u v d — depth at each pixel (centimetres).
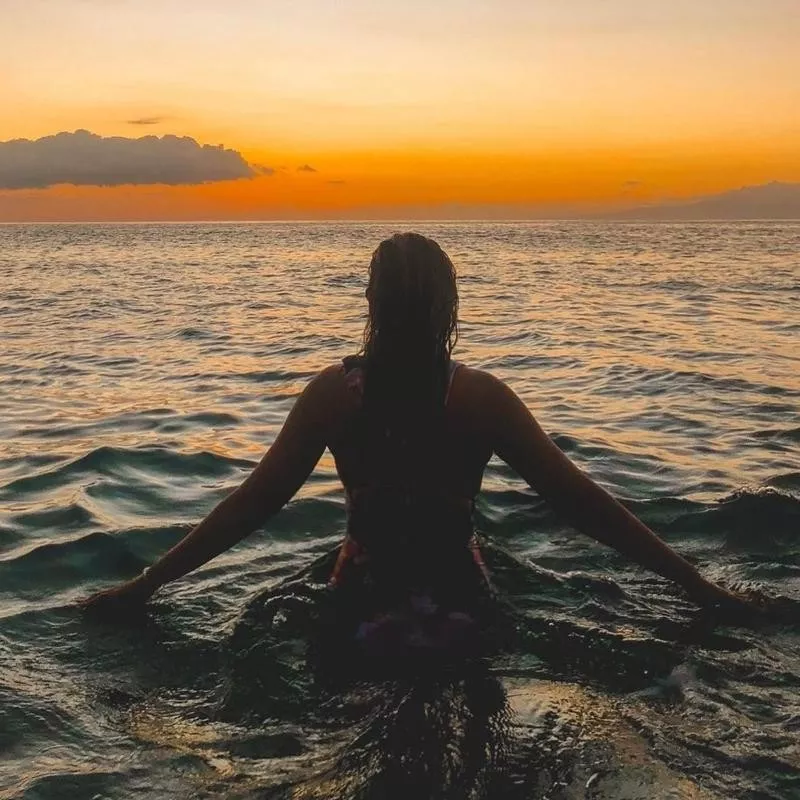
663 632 280
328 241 8256
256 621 287
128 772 207
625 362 920
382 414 265
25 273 3012
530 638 273
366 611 279
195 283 2511
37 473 486
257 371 892
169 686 251
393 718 226
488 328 1291
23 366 944
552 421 632
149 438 576
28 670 258
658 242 6762
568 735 218
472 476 274
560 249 5362
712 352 992
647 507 402
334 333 1257
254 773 205
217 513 289
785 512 383
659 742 215
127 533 374
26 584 324
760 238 7900
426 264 258
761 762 207
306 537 374
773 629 284
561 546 361
